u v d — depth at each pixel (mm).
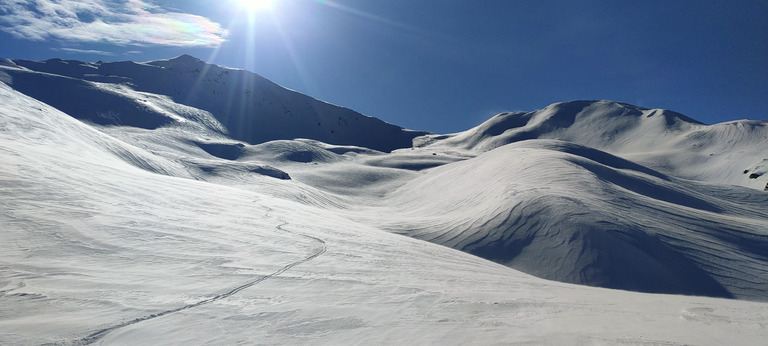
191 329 4977
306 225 17031
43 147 20484
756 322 6066
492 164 50500
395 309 6145
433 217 35562
